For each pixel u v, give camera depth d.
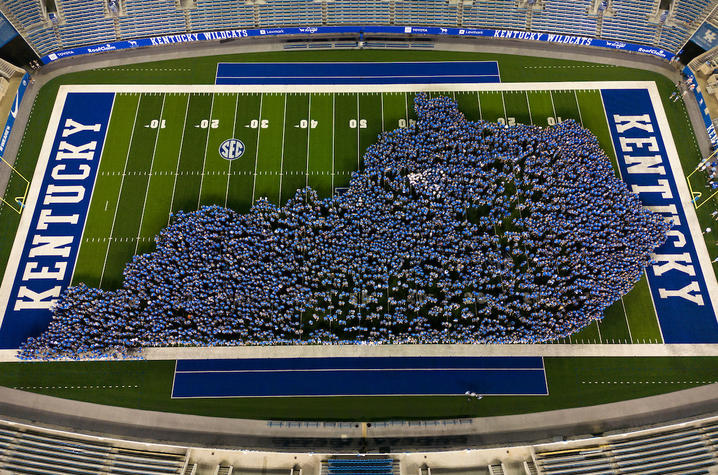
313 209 42.16
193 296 37.50
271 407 36.19
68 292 38.44
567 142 43.25
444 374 37.25
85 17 50.72
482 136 46.06
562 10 51.91
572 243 39.62
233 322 37.00
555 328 37.22
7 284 39.78
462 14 52.47
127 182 44.50
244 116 48.47
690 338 38.28
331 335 37.56
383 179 43.16
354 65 51.88
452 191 41.59
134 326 37.00
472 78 50.88
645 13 50.81
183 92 49.75
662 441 34.50
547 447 35.00
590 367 37.41
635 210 40.44
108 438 34.31
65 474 32.91
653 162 45.72
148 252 41.25
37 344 36.44
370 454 34.31
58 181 44.34
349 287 38.94
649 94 49.53
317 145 46.81
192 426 35.50
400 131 45.03
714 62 48.19
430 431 35.38
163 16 51.72
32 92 49.00
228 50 52.78
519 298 38.47
